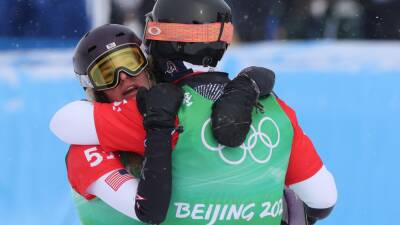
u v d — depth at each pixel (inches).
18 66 682.2
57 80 656.4
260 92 275.7
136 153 286.2
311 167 293.1
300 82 650.8
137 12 1007.0
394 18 1052.5
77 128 278.5
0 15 1007.6
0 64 690.8
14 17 1014.4
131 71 300.0
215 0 283.4
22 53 766.5
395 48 711.1
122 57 300.0
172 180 266.2
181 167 266.5
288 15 1067.3
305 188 295.9
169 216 270.1
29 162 608.1
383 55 673.0
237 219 274.4
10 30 1016.2
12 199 591.5
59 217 583.8
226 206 271.6
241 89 264.5
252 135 274.8
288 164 292.2
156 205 258.7
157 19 283.6
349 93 635.5
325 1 1063.6
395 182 580.4
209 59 283.9
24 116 630.5
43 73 661.9
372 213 566.6
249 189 273.6
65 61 700.7
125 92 304.8
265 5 1063.0
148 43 293.1
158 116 258.8
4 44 1008.2
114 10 1011.9
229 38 287.9
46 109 641.0
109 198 274.4
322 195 297.1
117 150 279.0
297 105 640.4
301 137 292.2
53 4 1018.1
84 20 1025.5
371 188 578.9
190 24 276.8
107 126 274.2
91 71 304.0
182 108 268.4
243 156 271.9
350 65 655.8
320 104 635.5
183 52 279.9
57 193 593.9
